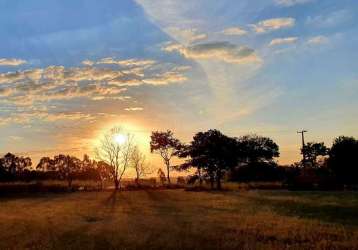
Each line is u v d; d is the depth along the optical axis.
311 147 119.75
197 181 114.31
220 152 99.56
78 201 60.31
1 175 128.50
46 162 141.88
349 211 35.44
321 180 82.69
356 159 86.12
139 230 25.36
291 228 25.20
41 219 34.53
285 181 89.00
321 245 19.66
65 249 19.97
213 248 19.30
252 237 22.02
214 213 36.38
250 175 112.12
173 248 19.42
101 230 26.08
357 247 19.22
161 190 94.50
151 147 131.25
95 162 139.75
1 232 26.36
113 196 72.56
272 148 113.81
